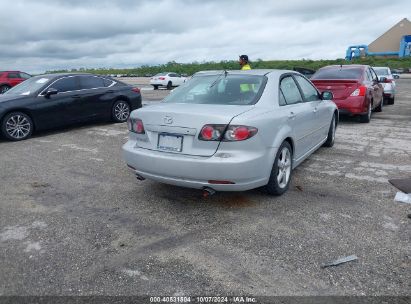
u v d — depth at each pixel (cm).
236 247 340
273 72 492
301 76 578
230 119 373
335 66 1066
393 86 1416
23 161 646
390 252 328
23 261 323
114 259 325
